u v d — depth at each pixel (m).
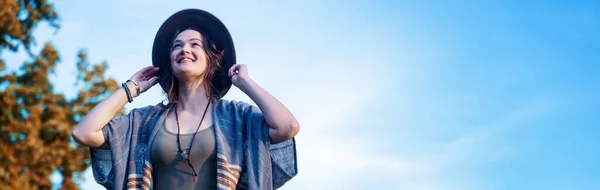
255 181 3.75
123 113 14.98
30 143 16.61
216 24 4.23
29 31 18.23
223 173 3.72
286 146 3.93
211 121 3.95
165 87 4.15
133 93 4.04
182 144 3.80
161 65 4.27
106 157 3.96
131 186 3.78
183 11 4.21
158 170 3.81
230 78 4.07
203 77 4.10
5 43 17.77
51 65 18.03
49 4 18.56
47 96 17.36
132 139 3.92
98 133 3.83
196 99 4.05
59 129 17.05
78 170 17.09
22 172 16.42
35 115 16.89
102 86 18.08
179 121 3.94
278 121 3.80
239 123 3.94
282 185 3.93
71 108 17.62
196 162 3.78
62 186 16.75
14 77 17.30
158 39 4.27
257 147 3.82
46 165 16.69
